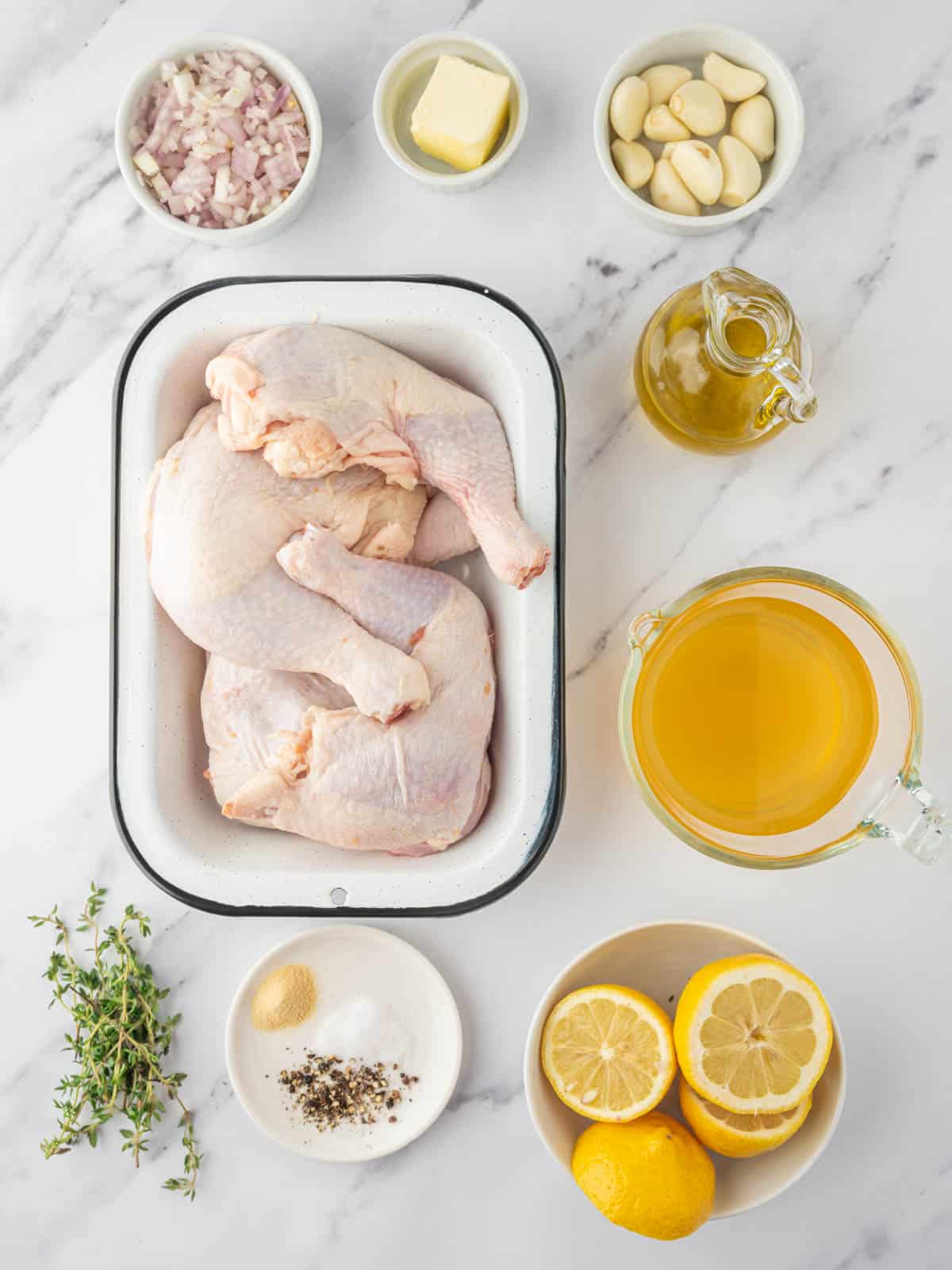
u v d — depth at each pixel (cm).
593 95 76
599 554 76
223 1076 76
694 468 76
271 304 71
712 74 74
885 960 75
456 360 73
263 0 76
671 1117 74
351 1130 75
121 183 77
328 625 69
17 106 77
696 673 71
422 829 70
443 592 71
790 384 67
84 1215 76
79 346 77
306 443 67
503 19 76
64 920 77
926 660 76
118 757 70
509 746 71
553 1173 76
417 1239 76
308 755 70
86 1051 75
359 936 75
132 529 71
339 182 76
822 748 71
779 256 76
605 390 76
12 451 77
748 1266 76
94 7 76
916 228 76
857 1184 76
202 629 69
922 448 76
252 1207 76
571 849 75
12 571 77
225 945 76
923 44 76
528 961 76
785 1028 69
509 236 76
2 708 77
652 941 74
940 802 69
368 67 76
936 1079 76
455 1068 74
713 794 71
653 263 76
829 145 76
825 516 76
